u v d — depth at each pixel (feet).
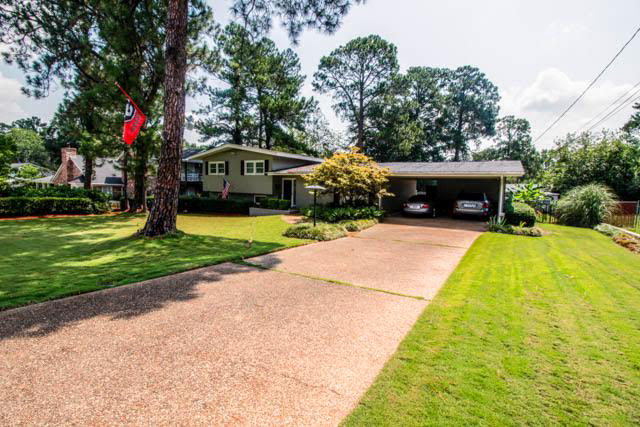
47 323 11.08
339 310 13.01
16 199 51.85
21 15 44.65
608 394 7.56
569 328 11.21
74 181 98.12
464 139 127.24
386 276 18.39
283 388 7.79
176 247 26.27
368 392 7.63
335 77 106.52
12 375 8.00
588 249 27.45
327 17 30.83
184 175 93.15
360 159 47.93
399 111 103.45
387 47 97.76
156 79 53.67
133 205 63.67
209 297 14.20
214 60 57.82
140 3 49.57
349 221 41.81
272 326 11.35
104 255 23.31
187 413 6.81
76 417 6.57
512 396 7.46
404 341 10.28
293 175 61.93
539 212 54.75
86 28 50.90
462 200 49.52
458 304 13.65
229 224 46.57
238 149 70.74
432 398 7.39
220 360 9.01
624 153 57.57
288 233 34.12
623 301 14.05
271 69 95.45
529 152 146.92
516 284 16.67
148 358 9.00
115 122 49.44
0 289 14.64
